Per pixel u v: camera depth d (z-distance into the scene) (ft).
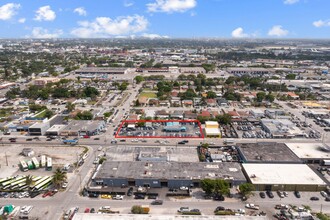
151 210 260.21
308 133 466.70
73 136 450.30
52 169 341.62
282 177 305.32
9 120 524.93
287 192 292.81
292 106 636.48
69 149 401.29
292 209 262.67
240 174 313.12
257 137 449.06
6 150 398.62
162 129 485.15
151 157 357.41
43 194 286.66
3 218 249.75
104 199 279.49
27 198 280.31
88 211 258.37
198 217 232.32
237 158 367.04
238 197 284.00
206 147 396.78
